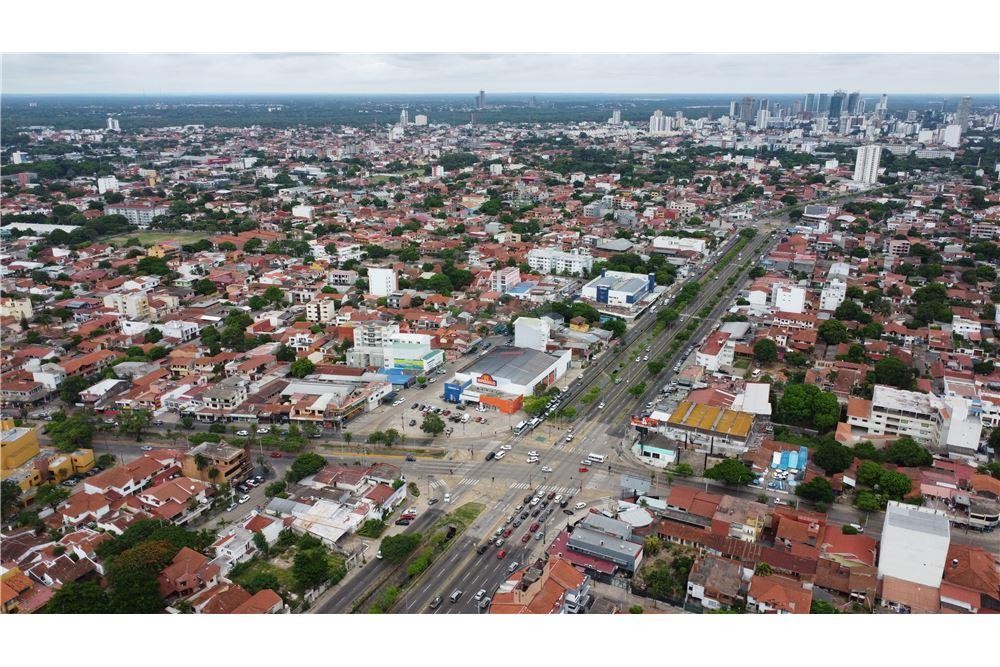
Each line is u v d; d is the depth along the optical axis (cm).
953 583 18588
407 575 19550
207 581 19025
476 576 19588
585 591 18562
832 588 18762
